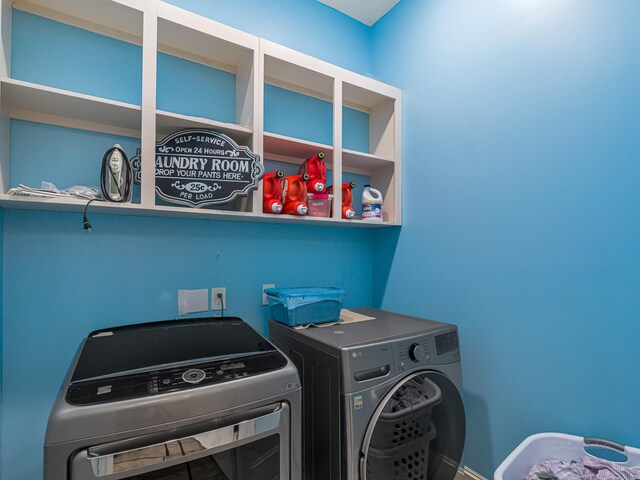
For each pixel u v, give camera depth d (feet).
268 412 3.10
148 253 4.94
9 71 3.97
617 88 3.91
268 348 3.74
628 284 3.80
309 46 6.53
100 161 4.60
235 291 5.66
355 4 6.84
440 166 5.98
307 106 6.53
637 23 3.76
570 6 4.34
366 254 7.31
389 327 4.92
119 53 4.74
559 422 4.37
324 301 5.16
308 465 4.34
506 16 5.05
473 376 5.37
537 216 4.64
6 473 4.06
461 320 5.58
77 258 4.47
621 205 3.86
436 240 6.03
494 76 5.18
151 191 4.13
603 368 3.99
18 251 4.14
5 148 3.93
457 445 4.73
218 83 5.47
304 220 5.48
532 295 4.67
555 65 4.47
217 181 4.56
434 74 6.11
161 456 2.63
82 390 2.66
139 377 2.90
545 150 4.56
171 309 5.10
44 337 4.27
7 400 4.07
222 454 2.95
